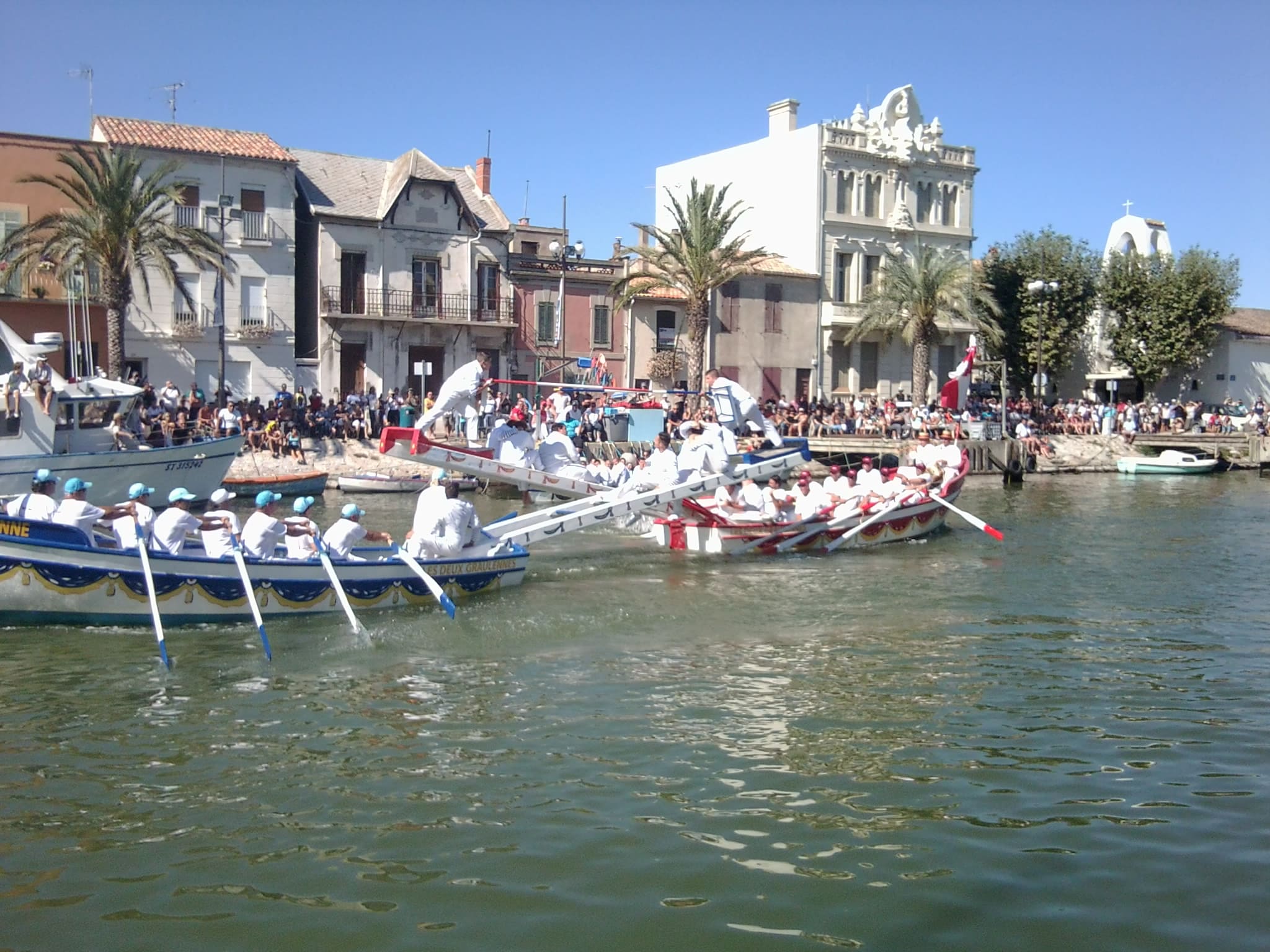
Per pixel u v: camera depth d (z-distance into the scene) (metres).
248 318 46.47
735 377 58.00
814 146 59.81
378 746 11.47
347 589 17.12
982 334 62.34
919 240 63.16
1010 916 8.08
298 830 9.42
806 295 59.94
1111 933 7.87
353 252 48.62
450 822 9.59
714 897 8.31
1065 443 55.06
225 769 10.77
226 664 14.38
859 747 11.56
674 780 10.59
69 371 42.03
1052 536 28.28
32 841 9.19
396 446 21.72
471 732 11.91
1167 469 52.41
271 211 46.62
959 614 18.14
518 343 52.91
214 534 16.52
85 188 37.47
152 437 32.59
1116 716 12.70
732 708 12.82
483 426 39.16
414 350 50.72
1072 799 10.24
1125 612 18.45
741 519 23.78
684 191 68.94
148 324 44.22
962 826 9.61
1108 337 67.75
